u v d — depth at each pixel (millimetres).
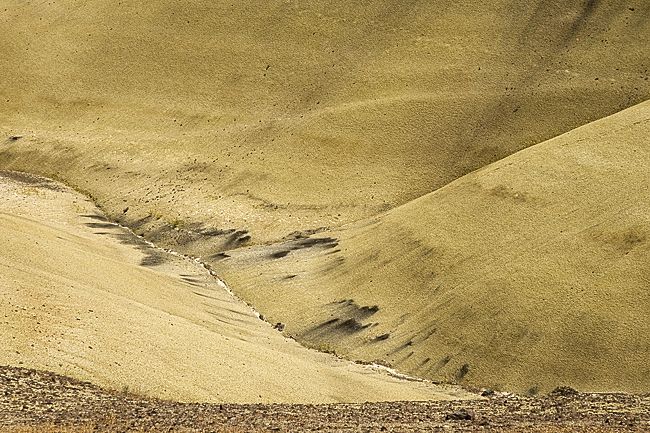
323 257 64188
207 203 76375
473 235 59562
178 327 46969
